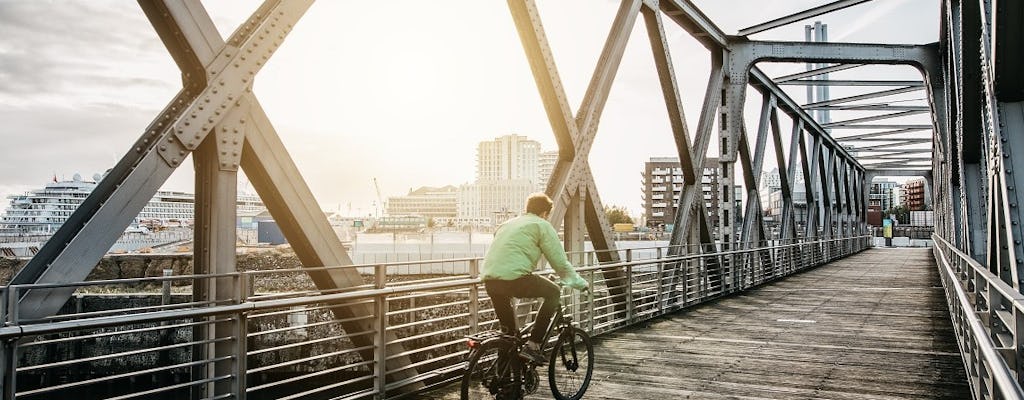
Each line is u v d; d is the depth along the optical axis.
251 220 74.50
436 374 6.55
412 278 29.62
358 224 85.62
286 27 5.62
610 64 11.47
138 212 4.60
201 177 5.28
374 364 5.95
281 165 5.65
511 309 5.20
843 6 17.78
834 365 7.81
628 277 11.32
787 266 24.09
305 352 21.53
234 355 4.77
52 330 3.69
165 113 5.04
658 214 126.50
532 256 5.11
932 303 14.94
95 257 4.36
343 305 6.23
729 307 14.17
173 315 4.33
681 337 9.97
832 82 24.69
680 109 14.55
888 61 19.53
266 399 20.30
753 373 7.36
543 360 5.24
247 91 5.34
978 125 10.21
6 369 3.55
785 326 11.21
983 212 11.02
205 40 5.03
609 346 9.14
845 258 38.50
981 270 6.52
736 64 18.53
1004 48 5.85
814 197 32.91
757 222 20.77
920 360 8.13
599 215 11.29
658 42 13.79
